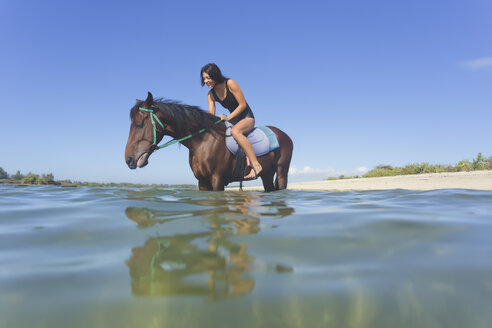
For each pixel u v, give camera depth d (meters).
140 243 1.16
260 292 0.72
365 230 1.36
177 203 2.26
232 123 4.27
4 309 0.65
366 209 2.04
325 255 1.01
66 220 1.62
